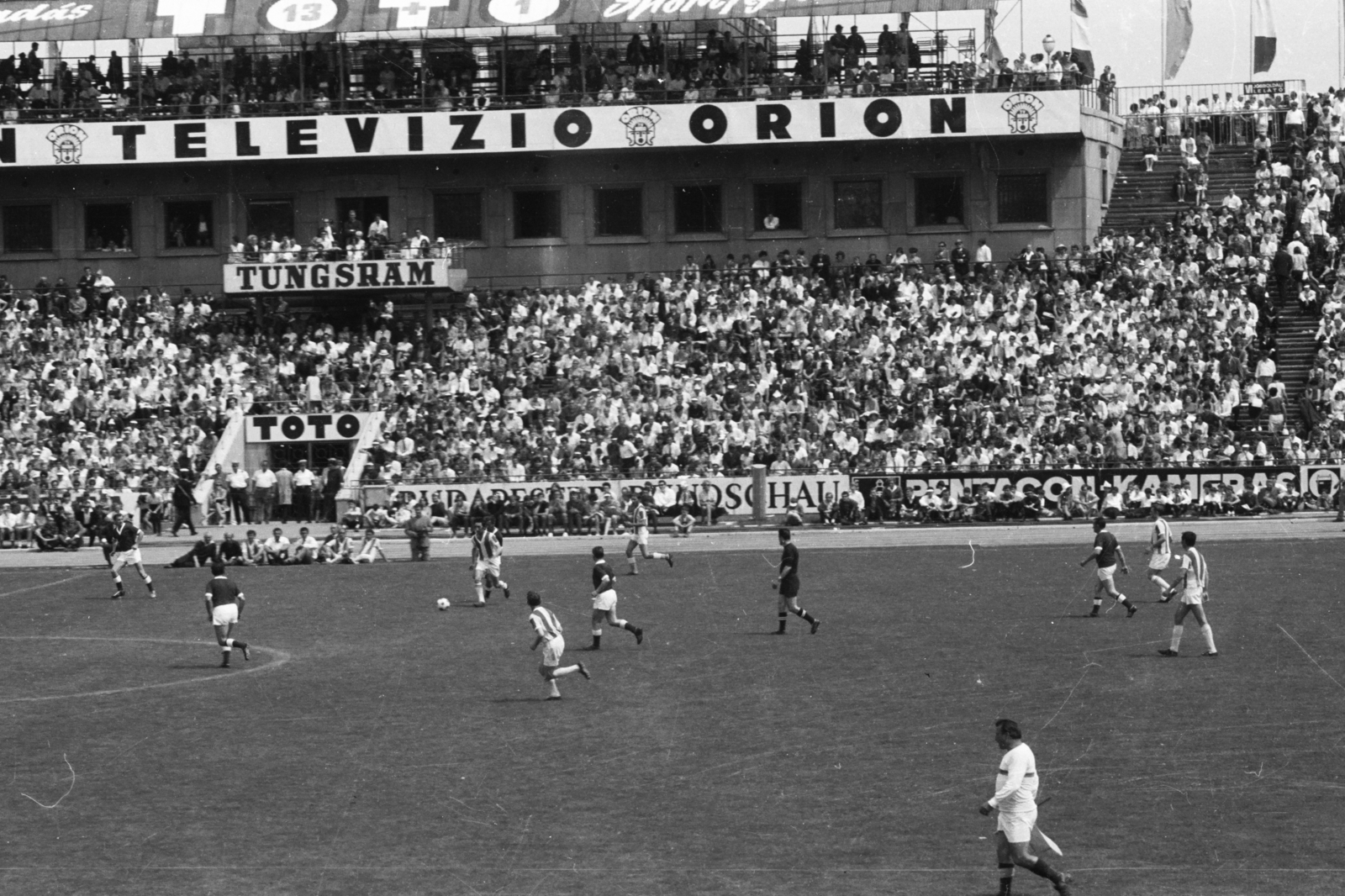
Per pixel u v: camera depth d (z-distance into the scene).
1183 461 59.38
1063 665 34.91
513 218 78.19
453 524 60.47
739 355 66.94
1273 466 58.47
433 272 71.94
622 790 26.75
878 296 69.94
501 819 25.39
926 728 30.12
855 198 76.75
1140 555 50.22
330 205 78.50
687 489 60.88
